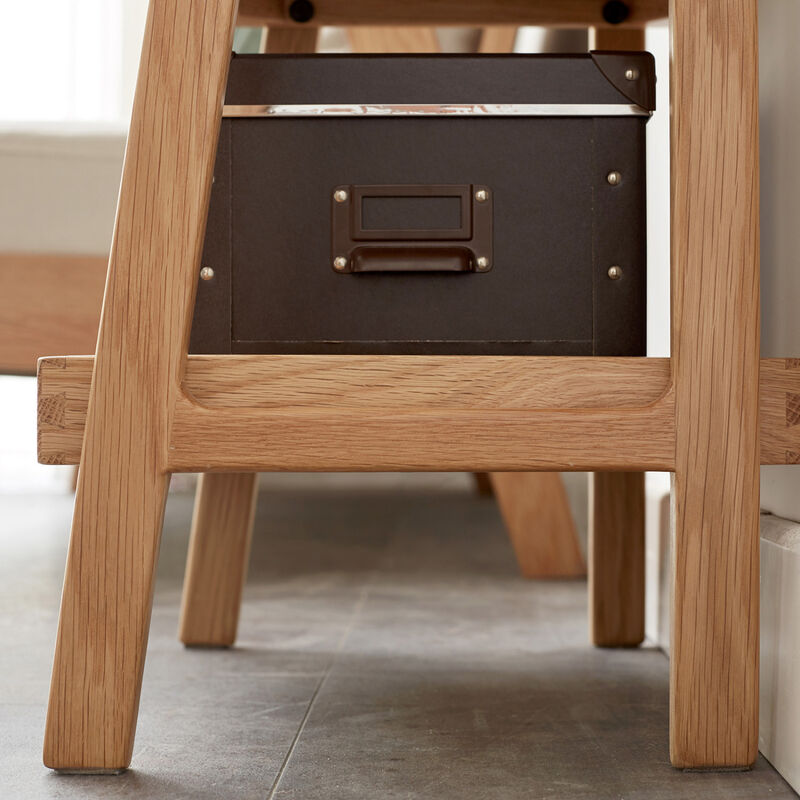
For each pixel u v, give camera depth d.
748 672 0.67
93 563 0.66
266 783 0.65
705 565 0.67
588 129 0.77
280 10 0.98
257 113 0.77
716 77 0.67
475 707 0.84
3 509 2.81
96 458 0.66
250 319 0.77
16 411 4.01
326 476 4.06
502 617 1.27
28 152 1.08
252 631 1.19
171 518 2.71
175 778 0.66
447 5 0.96
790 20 0.79
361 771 0.68
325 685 0.92
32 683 0.91
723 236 0.67
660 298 1.21
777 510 0.83
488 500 3.27
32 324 1.08
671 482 0.69
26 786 0.65
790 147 0.79
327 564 1.80
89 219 1.09
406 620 1.25
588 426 0.67
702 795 0.63
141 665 0.67
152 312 0.66
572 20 0.98
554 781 0.66
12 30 3.90
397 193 0.77
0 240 1.09
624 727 0.78
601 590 1.08
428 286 0.77
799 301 0.77
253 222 0.77
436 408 0.68
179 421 0.67
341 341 0.77
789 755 0.66
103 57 3.93
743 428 0.67
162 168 0.67
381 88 0.77
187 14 0.67
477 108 0.77
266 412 0.67
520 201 0.77
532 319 0.78
